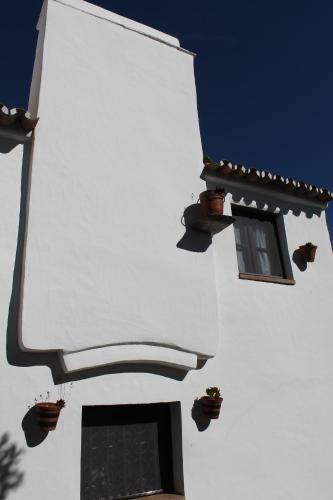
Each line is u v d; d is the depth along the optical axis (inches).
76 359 169.0
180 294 203.6
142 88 236.7
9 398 157.2
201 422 196.4
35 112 202.5
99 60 227.1
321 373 244.8
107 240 191.8
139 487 181.9
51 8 223.0
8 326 165.2
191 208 225.6
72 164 195.3
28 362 164.4
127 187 207.3
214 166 244.5
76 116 205.8
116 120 218.2
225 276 230.8
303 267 268.7
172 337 193.8
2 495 145.8
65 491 156.0
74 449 163.0
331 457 229.6
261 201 269.4
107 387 177.5
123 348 181.5
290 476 212.2
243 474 198.8
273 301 243.9
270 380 224.7
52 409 154.9
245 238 261.3
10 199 181.8
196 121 251.6
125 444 184.7
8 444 151.9
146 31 261.9
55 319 168.1
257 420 212.8
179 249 212.4
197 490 184.7
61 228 181.9
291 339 241.4
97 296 180.5
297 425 224.5
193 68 268.8
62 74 210.4
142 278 195.2
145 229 204.8
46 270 172.6
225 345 216.7
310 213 292.2
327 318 263.0
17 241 177.6
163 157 226.7
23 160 190.5
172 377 195.8
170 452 194.2
